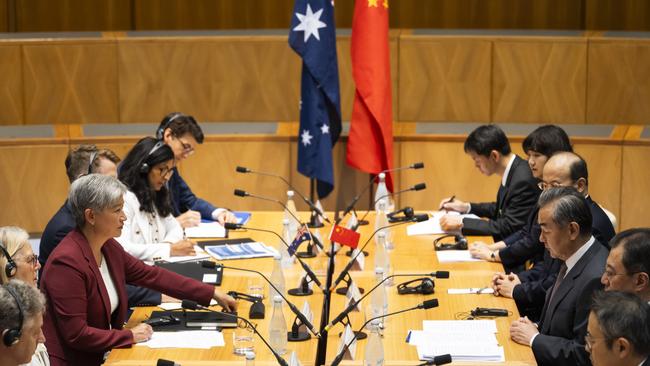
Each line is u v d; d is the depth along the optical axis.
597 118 11.40
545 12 13.77
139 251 6.99
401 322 5.73
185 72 11.58
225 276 6.75
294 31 10.30
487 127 8.58
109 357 5.19
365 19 10.52
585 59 11.34
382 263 6.61
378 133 10.66
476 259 7.24
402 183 11.72
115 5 13.98
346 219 8.66
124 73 11.56
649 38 11.23
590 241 5.66
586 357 5.19
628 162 11.32
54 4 13.88
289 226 7.43
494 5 13.88
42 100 11.53
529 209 8.21
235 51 11.56
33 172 11.50
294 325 5.47
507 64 11.42
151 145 7.30
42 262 6.43
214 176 11.70
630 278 4.93
